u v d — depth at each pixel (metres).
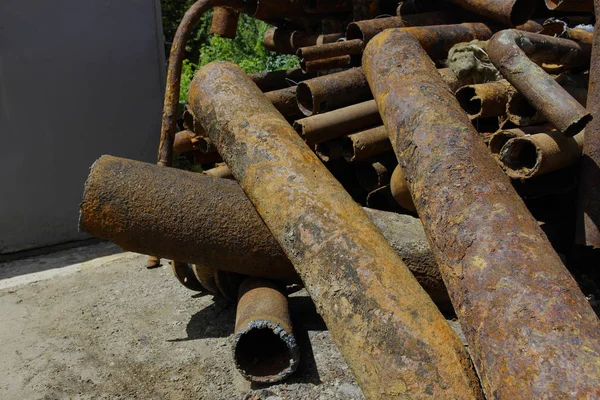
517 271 0.70
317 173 1.01
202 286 1.46
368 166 1.50
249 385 1.09
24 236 1.97
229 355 1.20
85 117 2.04
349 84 1.50
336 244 0.87
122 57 2.08
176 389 1.09
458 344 0.74
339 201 0.95
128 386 1.11
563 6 1.36
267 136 1.08
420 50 1.17
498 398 0.63
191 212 1.16
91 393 1.10
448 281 0.77
